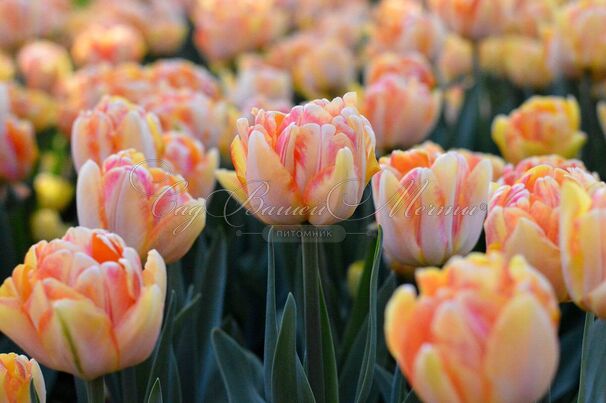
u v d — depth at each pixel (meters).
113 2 1.98
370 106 0.99
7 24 1.66
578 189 0.57
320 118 0.63
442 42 1.49
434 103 1.00
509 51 1.42
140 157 0.73
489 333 0.50
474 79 1.35
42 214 1.22
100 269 0.58
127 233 0.70
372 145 0.65
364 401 0.68
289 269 0.87
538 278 0.51
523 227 0.62
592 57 1.13
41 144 1.51
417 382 0.51
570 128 0.97
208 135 0.99
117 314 0.58
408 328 0.51
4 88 1.05
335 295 0.84
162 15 1.91
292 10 2.06
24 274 0.59
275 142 0.63
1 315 0.59
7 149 1.06
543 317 0.50
